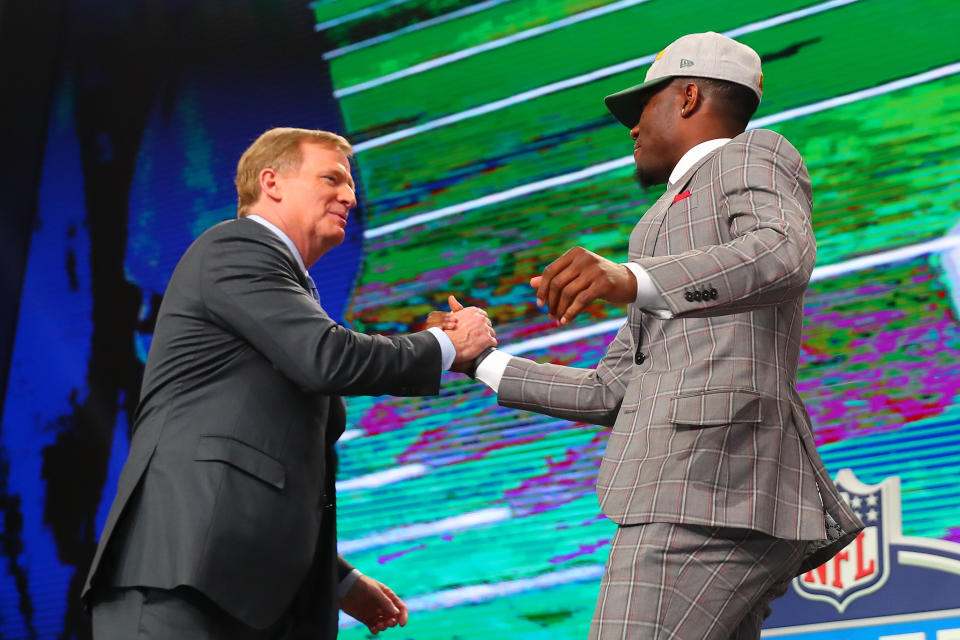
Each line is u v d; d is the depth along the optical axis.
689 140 1.98
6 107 5.99
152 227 5.58
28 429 5.40
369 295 5.08
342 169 2.28
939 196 4.07
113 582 1.89
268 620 1.90
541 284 1.57
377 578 4.59
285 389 2.02
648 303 1.58
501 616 4.33
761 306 1.60
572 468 4.45
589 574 4.25
